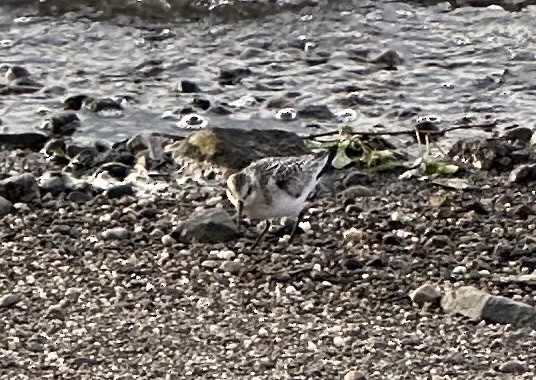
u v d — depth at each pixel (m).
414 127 10.80
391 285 8.02
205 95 11.49
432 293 7.79
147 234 8.70
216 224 8.62
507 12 13.38
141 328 7.44
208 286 8.00
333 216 9.01
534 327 7.48
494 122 11.00
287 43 12.72
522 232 8.80
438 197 9.31
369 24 13.08
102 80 11.84
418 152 10.32
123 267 8.22
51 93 11.50
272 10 13.23
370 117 11.10
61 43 12.63
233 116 11.04
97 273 8.13
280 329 7.46
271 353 7.18
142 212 9.02
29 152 10.23
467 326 7.51
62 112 11.01
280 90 11.64
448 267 8.28
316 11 13.29
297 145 9.98
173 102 11.34
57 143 10.26
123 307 7.70
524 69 12.13
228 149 9.81
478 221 8.96
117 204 9.19
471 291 7.71
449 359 7.13
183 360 7.09
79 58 12.32
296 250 8.48
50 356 7.10
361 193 9.38
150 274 8.14
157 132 10.70
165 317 7.59
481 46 12.62
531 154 10.07
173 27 13.04
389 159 9.89
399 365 7.07
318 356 7.15
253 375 6.94
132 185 9.55
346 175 9.74
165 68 12.12
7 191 9.18
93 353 7.14
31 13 13.19
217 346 7.25
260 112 11.14
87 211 9.08
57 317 7.54
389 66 12.20
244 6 13.27
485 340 7.35
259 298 7.86
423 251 8.49
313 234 8.72
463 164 9.99
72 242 8.57
